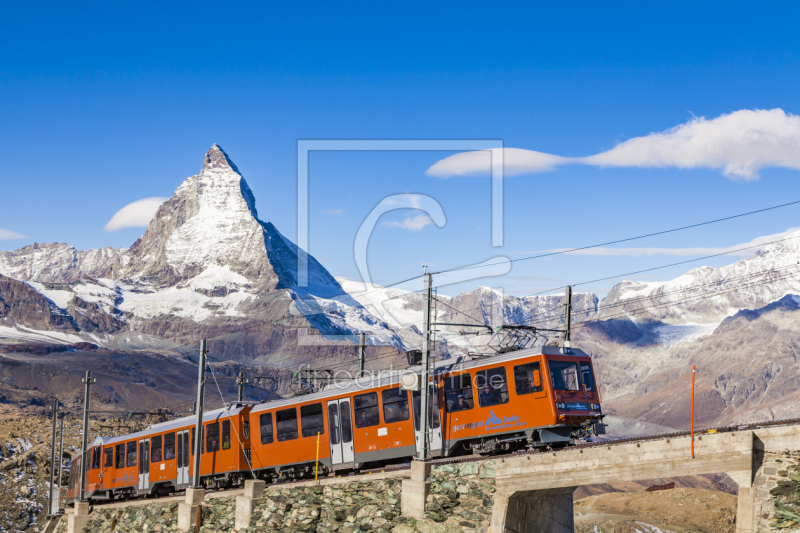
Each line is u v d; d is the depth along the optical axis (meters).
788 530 22.83
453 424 32.62
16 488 93.12
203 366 41.19
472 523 29.33
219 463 41.16
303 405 37.81
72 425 129.88
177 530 39.47
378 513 31.88
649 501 110.62
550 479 27.89
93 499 51.97
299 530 33.56
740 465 24.12
